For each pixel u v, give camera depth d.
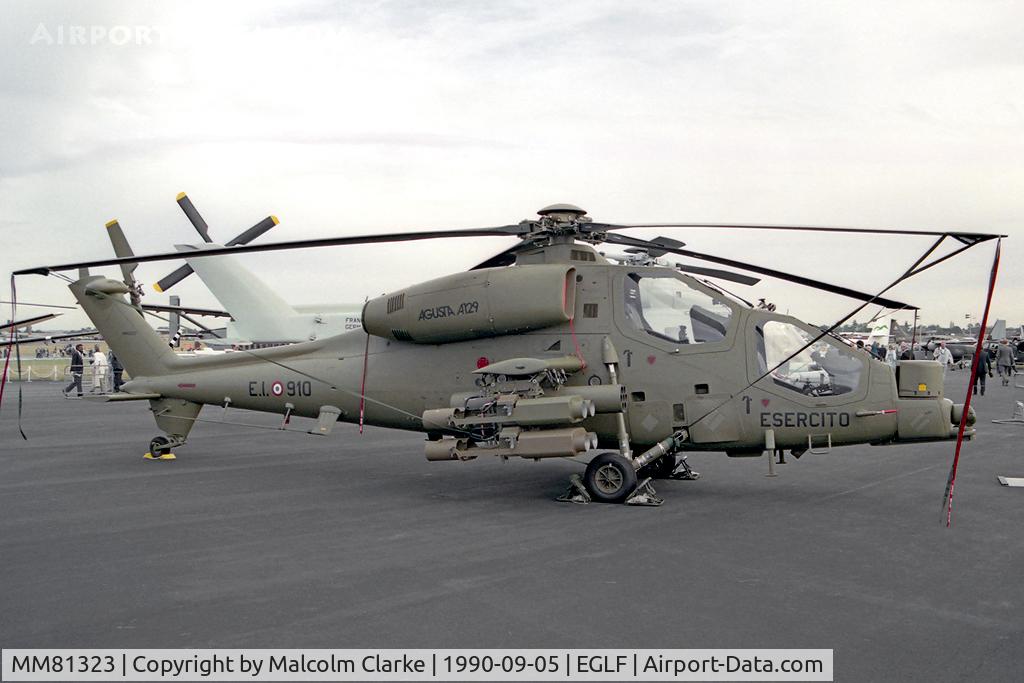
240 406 12.62
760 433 9.41
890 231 7.89
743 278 10.27
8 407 26.89
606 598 5.70
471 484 10.84
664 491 10.15
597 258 10.30
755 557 6.80
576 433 9.23
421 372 10.91
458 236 9.38
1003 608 5.45
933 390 9.03
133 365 13.34
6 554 7.05
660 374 9.66
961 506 9.05
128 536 7.75
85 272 13.48
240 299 31.41
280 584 6.08
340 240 8.98
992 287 7.63
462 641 4.90
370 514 8.78
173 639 4.96
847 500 9.45
